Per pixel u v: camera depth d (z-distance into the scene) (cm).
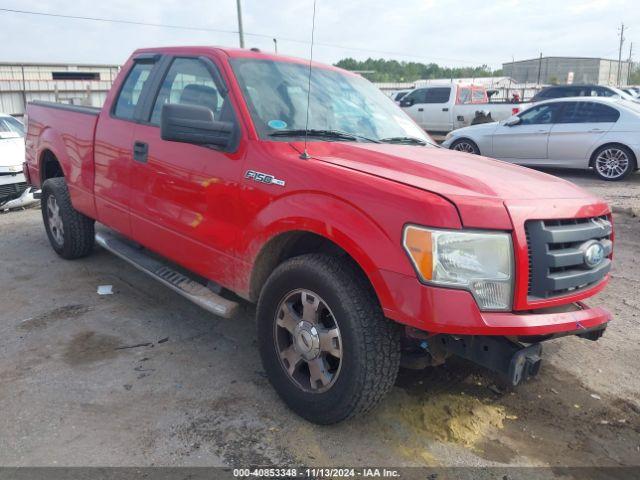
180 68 418
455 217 256
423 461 285
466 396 345
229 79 368
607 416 334
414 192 268
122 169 447
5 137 943
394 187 273
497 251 262
